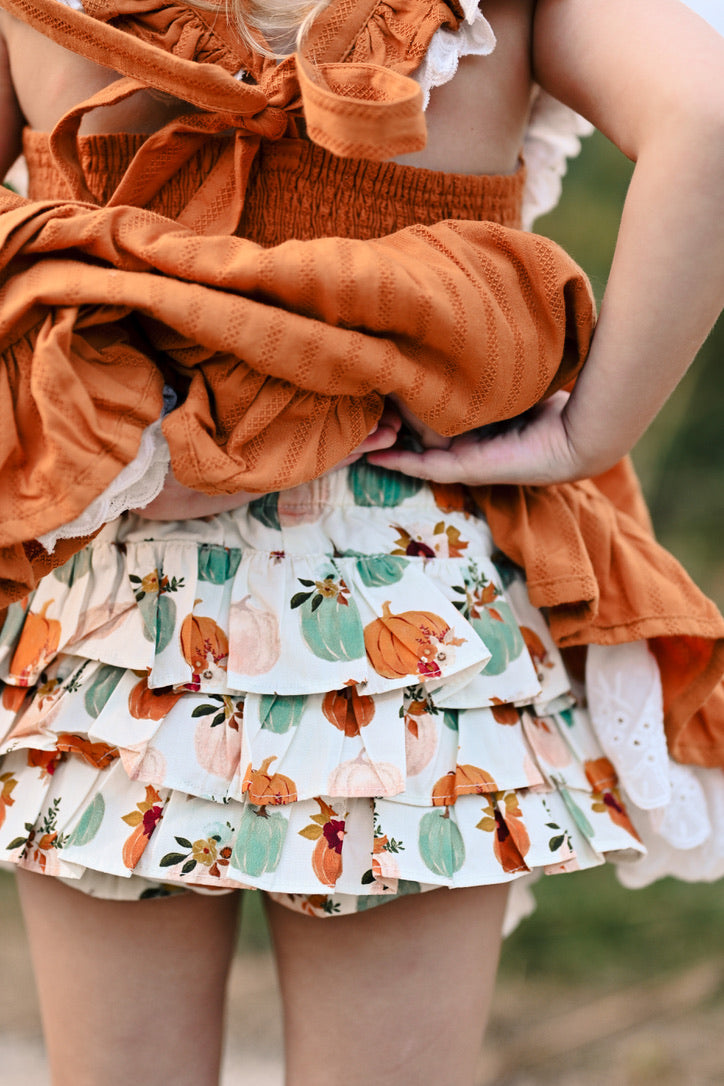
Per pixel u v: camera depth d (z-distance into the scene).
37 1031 2.19
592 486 1.22
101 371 0.86
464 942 1.04
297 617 0.97
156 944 1.08
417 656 0.97
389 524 1.03
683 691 1.13
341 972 1.03
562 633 1.06
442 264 0.91
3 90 1.07
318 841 0.94
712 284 0.93
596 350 0.98
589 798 1.07
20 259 0.88
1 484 0.84
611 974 2.33
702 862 1.21
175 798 0.95
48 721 0.98
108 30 0.89
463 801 0.98
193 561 0.99
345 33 0.93
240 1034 2.20
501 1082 2.01
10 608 1.09
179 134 0.93
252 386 0.89
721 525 3.79
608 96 0.96
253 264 0.85
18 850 0.98
